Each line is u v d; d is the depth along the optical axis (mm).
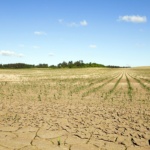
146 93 15414
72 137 5980
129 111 9180
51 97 13305
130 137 6035
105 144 5520
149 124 7238
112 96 13812
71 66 137875
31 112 8875
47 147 5258
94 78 34844
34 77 37062
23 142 5574
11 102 11359
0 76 37062
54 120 7645
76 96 13766
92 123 7305
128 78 35000
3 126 6918
